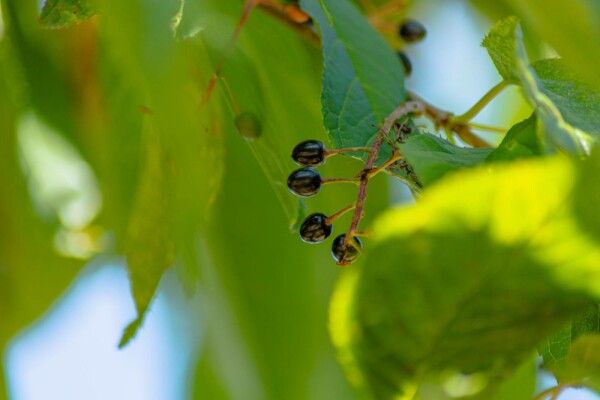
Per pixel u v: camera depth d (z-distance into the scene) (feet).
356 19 2.48
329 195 2.68
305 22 2.60
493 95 2.48
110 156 2.62
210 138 2.42
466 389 2.13
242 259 2.78
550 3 2.31
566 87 2.26
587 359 2.19
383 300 2.10
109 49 2.44
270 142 2.44
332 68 2.43
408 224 2.06
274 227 2.77
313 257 2.79
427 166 2.20
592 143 2.17
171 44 2.23
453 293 2.09
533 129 2.20
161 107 2.26
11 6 2.76
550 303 2.09
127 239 2.39
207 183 2.38
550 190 2.04
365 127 2.42
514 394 2.48
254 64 2.50
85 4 2.37
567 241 2.06
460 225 2.06
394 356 2.12
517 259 2.07
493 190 2.04
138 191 2.38
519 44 2.19
